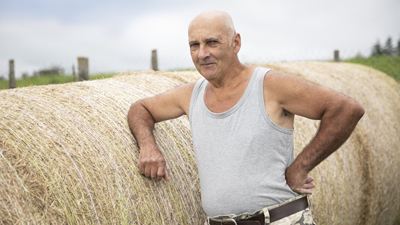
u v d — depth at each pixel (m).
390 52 28.50
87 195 3.31
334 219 6.42
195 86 3.69
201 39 3.40
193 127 3.60
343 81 8.39
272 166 3.40
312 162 3.43
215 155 3.45
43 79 13.70
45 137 3.38
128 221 3.51
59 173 3.23
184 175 4.15
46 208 3.07
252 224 3.41
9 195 2.95
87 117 3.82
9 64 10.66
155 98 3.92
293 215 3.42
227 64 3.41
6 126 3.31
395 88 9.89
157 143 4.09
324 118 3.36
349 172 6.88
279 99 3.39
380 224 8.18
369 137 7.69
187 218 4.04
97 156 3.54
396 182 8.56
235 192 3.38
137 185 3.69
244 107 3.39
